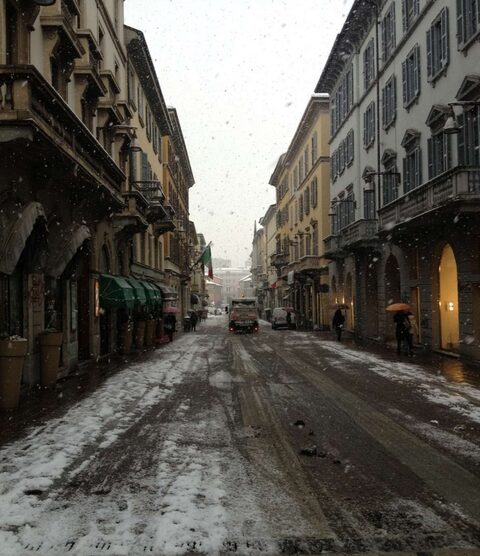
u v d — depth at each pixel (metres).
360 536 4.79
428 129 22.06
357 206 33.28
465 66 18.66
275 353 22.39
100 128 21.16
